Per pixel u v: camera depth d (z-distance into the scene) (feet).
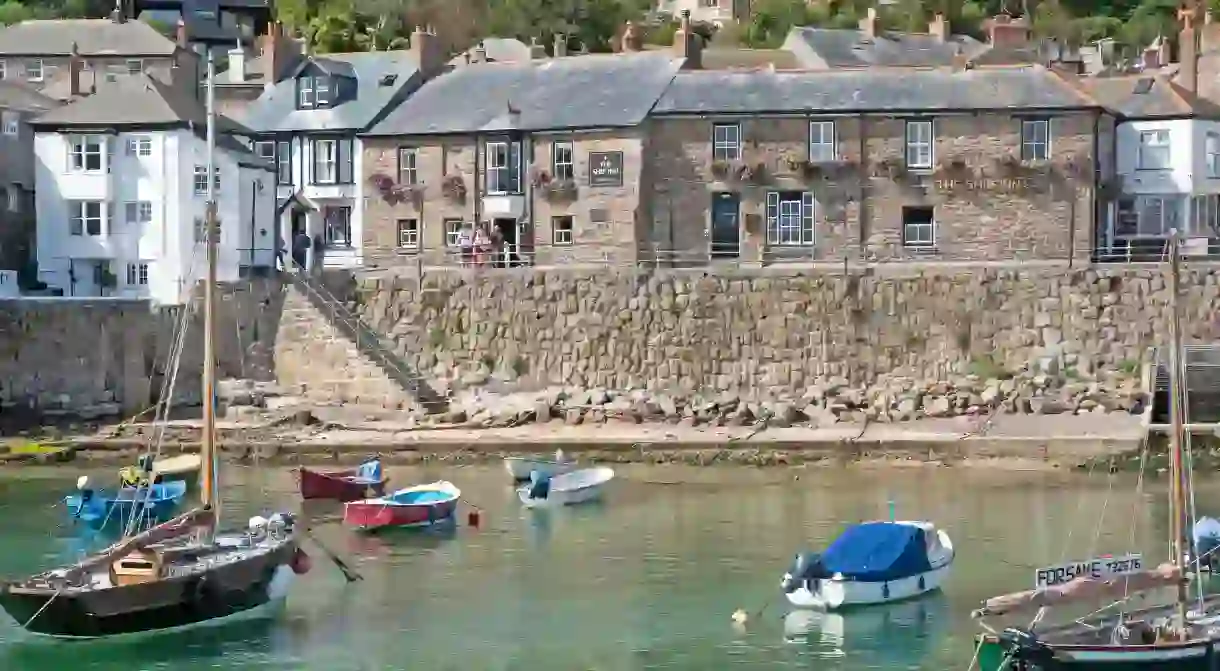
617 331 236.84
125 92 265.34
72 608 128.77
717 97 254.27
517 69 277.85
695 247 253.44
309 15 433.89
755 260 250.37
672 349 235.61
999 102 246.68
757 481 201.05
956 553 159.33
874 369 232.94
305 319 240.94
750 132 251.80
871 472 206.18
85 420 235.61
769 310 234.79
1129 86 265.54
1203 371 213.46
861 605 140.97
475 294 240.73
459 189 264.31
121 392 237.86
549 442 215.31
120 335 238.07
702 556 160.66
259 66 327.88
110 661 127.95
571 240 258.37
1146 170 260.01
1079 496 188.85
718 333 235.20
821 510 181.88
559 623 137.90
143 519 176.86
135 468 186.09
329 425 228.43
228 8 436.76
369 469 193.16
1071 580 119.44
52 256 260.83
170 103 263.08
